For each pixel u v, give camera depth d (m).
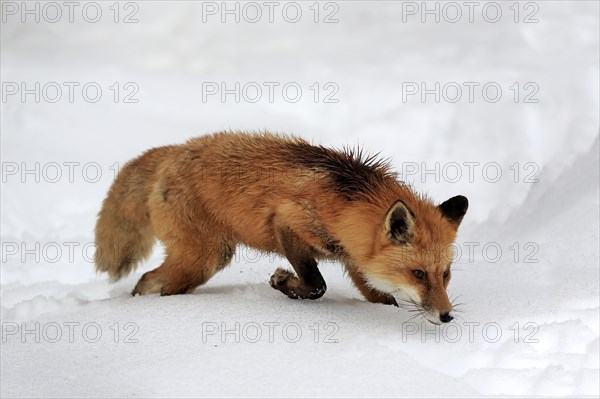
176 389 5.45
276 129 14.14
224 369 5.73
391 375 5.66
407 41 18.28
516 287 7.63
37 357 6.00
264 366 5.78
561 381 5.54
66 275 9.24
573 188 9.40
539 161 12.40
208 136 7.88
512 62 15.83
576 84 13.95
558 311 6.77
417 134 13.67
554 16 17.67
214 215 7.47
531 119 13.35
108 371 5.74
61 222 10.80
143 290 7.85
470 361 6.01
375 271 6.73
